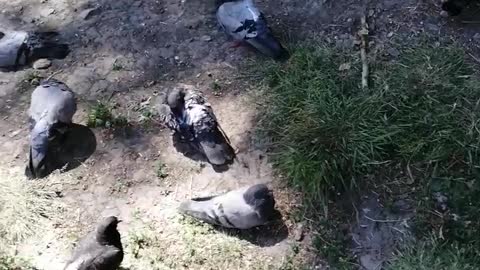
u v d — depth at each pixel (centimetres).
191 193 181
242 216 167
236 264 168
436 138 181
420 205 173
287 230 173
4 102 205
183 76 207
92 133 195
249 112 196
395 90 190
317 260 168
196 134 183
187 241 171
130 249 170
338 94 193
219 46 213
